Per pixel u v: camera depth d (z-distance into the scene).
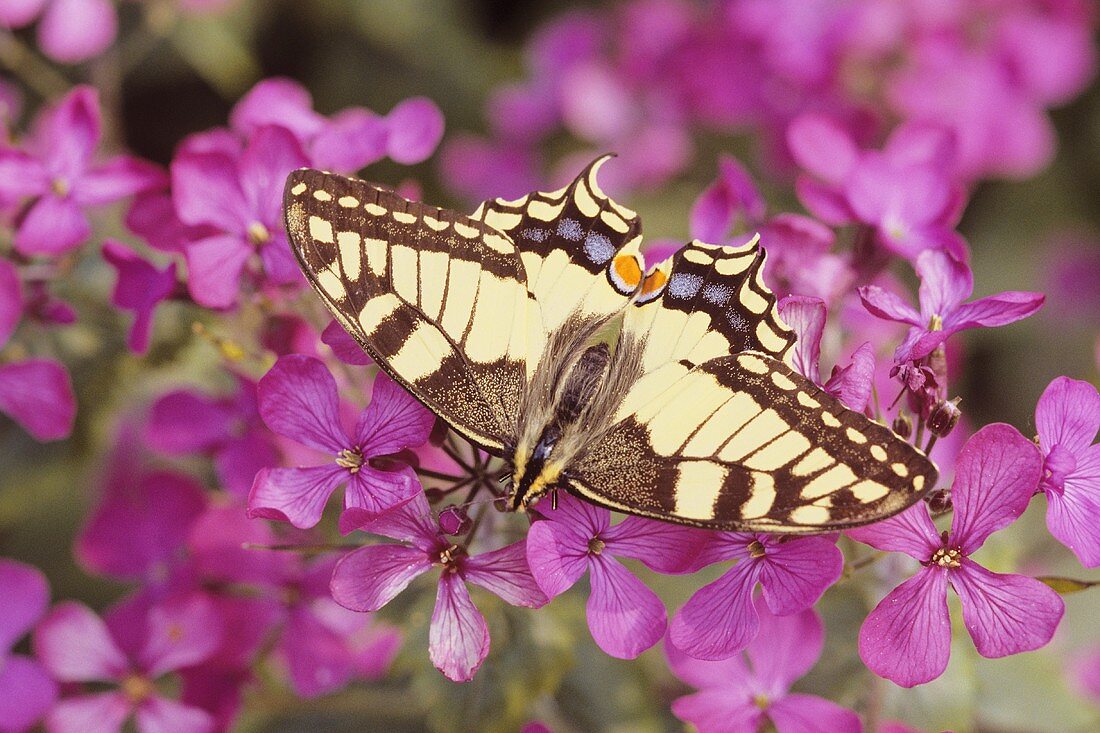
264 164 0.45
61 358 0.49
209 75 0.70
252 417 0.48
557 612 0.45
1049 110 0.73
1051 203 0.72
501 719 0.45
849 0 0.64
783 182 0.66
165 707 0.47
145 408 0.52
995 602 0.41
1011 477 0.41
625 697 0.47
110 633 0.47
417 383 0.42
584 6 0.79
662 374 0.42
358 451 0.42
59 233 0.46
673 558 0.41
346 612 0.48
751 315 0.42
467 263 0.42
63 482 0.51
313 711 0.49
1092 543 0.41
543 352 0.42
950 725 0.45
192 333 0.48
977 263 0.71
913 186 0.46
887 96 0.64
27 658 0.47
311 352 0.45
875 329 0.48
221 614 0.47
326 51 0.75
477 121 0.74
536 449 0.42
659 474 0.41
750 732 0.44
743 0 0.65
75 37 0.58
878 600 0.45
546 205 0.43
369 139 0.46
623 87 0.70
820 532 0.40
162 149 0.75
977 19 0.65
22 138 0.60
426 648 0.45
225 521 0.47
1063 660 0.51
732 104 0.66
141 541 0.49
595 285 0.42
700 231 0.46
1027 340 0.69
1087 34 0.66
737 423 0.41
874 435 0.40
